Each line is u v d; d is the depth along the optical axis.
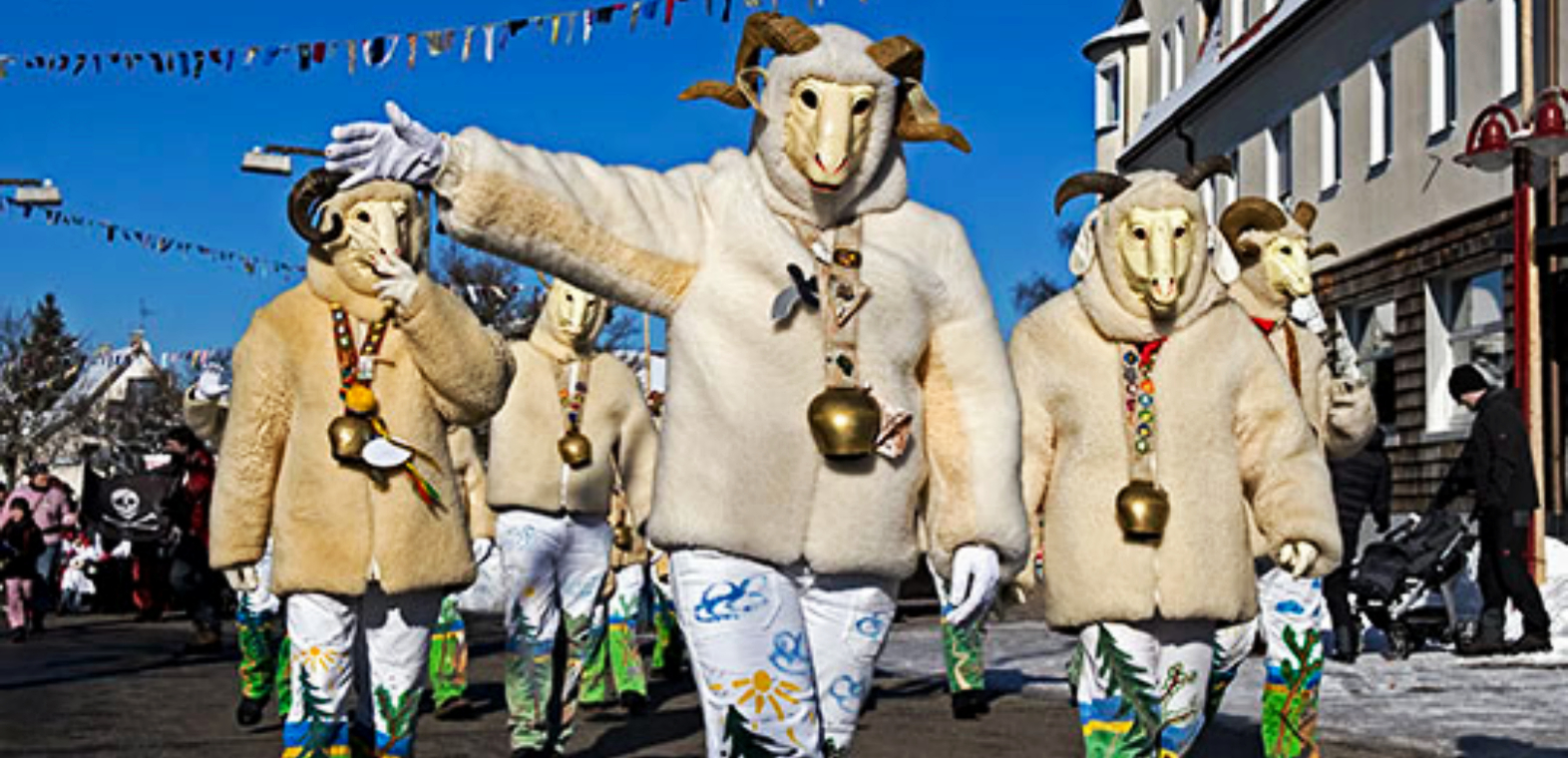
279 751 8.92
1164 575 5.90
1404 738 8.80
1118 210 6.08
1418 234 23.41
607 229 4.46
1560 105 16.77
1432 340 23.19
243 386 6.23
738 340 4.56
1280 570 7.05
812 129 4.55
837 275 4.61
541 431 9.02
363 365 6.24
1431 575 12.84
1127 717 5.98
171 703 11.34
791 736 4.52
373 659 6.34
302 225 6.19
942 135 4.75
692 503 4.53
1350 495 12.45
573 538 8.91
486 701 11.30
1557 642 13.50
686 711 10.67
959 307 4.79
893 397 4.63
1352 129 25.83
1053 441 6.18
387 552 6.18
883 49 4.61
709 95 4.75
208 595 15.63
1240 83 30.72
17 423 58.00
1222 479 6.04
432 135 4.25
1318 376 7.53
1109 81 39.88
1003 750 8.76
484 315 33.44
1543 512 15.88
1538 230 17.19
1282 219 7.29
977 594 4.76
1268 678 7.15
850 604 4.70
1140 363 6.07
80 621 21.81
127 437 57.84
